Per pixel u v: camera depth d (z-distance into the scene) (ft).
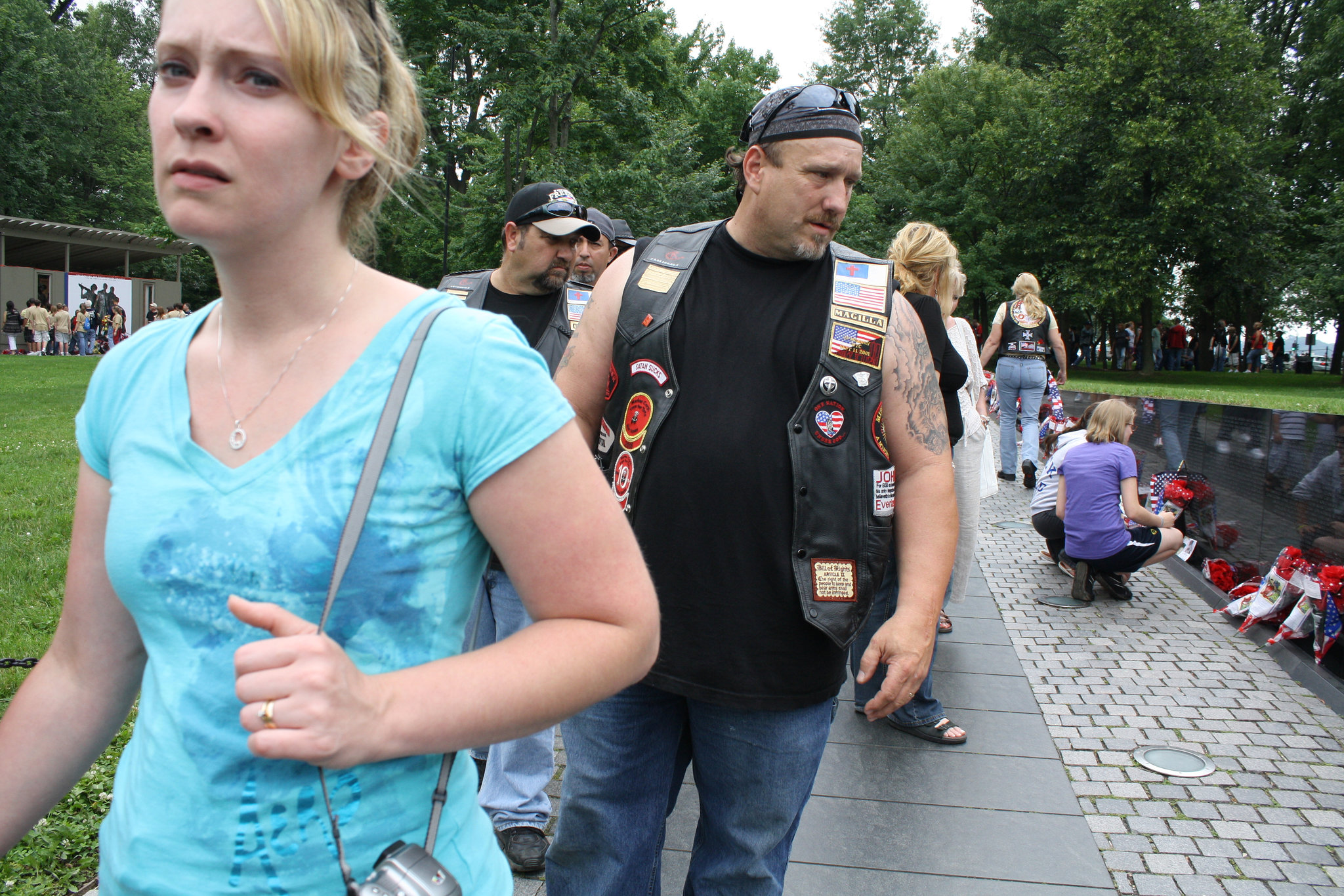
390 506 3.06
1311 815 10.98
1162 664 16.01
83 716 3.68
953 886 9.53
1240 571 19.62
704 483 6.16
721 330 6.40
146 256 120.57
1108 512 19.39
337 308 3.26
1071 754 12.55
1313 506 16.53
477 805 3.65
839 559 6.18
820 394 6.19
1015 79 118.21
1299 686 14.96
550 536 3.25
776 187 6.32
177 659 3.10
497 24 75.15
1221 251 99.60
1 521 21.45
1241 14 97.45
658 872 7.09
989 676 15.44
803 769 6.38
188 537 3.04
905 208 118.73
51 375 62.80
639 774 6.58
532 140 81.41
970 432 15.02
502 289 11.28
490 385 3.18
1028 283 34.12
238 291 3.19
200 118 2.84
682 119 93.81
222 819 3.06
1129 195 99.55
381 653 3.10
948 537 6.55
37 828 9.52
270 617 2.75
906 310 6.70
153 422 3.25
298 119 2.95
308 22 2.86
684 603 6.23
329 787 3.09
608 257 12.98
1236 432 20.03
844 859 9.98
